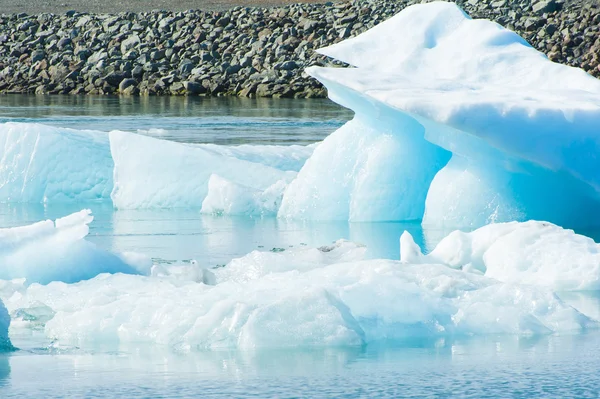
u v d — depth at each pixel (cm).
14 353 1346
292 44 10231
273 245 2450
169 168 3231
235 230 2711
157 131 5581
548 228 1964
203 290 1520
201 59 10150
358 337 1354
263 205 3016
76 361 1291
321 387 1137
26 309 1575
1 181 3409
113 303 1480
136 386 1155
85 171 3416
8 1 13588
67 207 3259
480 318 1436
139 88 9812
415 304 1431
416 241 2400
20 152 3419
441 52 2853
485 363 1241
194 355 1304
